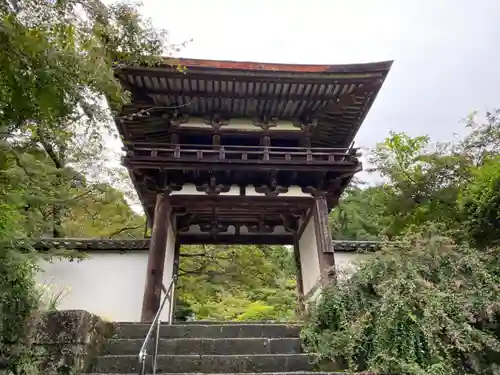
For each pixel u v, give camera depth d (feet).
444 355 14.03
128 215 46.34
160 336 18.31
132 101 27.40
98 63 14.99
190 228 35.53
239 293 53.57
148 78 26.27
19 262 14.43
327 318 17.42
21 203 18.29
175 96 28.17
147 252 29.30
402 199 45.91
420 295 14.74
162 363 15.64
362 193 70.64
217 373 15.30
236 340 17.40
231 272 50.03
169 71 25.62
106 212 40.14
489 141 48.57
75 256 26.04
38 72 12.58
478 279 15.66
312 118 30.40
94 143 19.76
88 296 27.35
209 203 27.61
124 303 27.27
